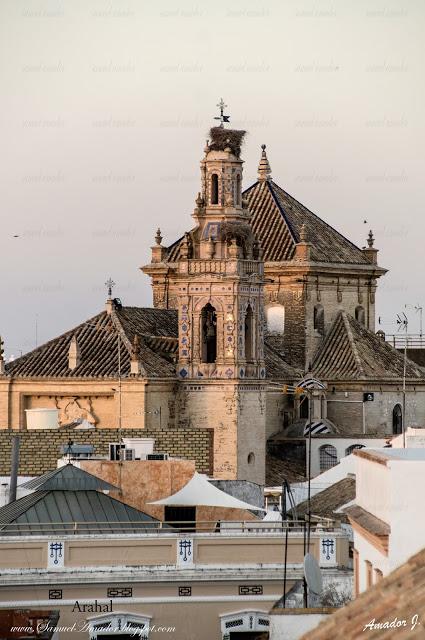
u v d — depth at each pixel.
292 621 93.38
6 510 136.62
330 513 143.62
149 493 147.12
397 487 90.31
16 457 149.38
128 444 179.88
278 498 174.75
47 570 122.88
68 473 136.88
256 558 124.06
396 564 88.38
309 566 110.31
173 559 123.94
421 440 140.12
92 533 127.94
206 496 144.25
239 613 122.00
